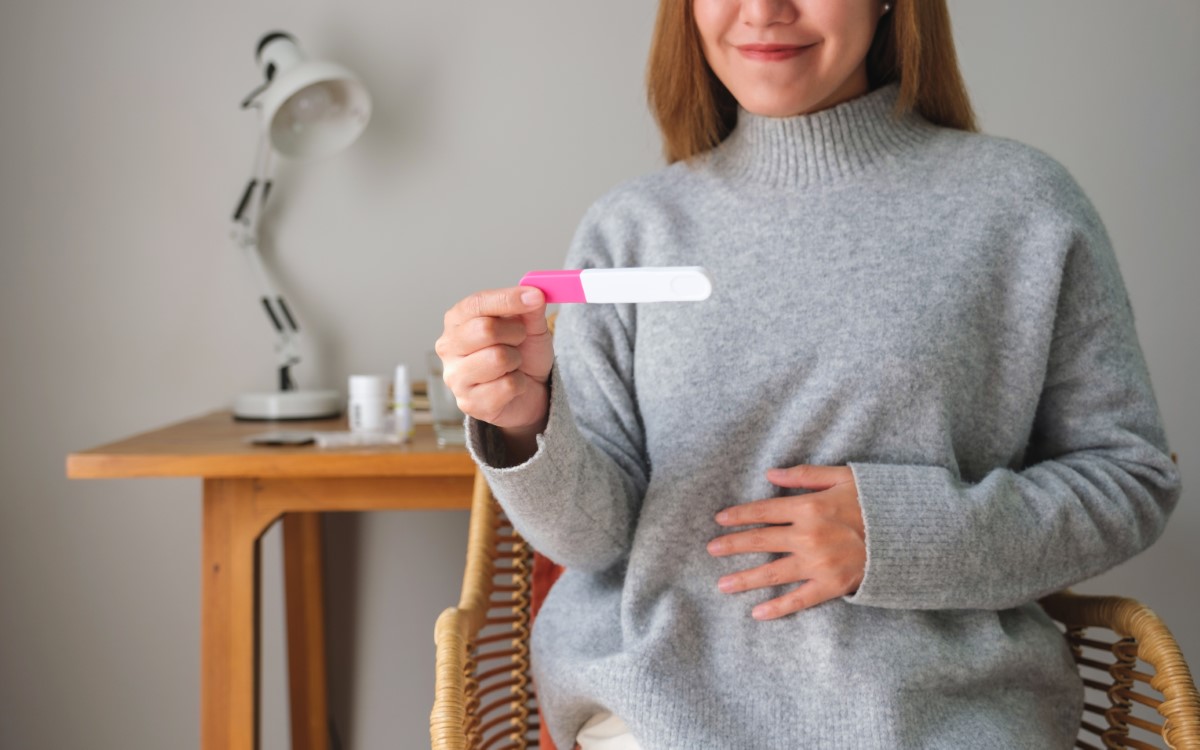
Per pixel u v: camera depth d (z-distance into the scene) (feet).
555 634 3.34
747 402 3.13
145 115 6.09
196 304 6.16
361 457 4.48
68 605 6.21
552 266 6.24
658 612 3.13
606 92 6.19
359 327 6.23
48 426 6.15
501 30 6.16
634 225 3.48
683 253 3.34
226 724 4.73
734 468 3.16
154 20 6.07
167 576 6.23
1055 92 6.15
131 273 6.14
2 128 6.05
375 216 6.20
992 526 2.93
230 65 6.10
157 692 6.26
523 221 6.23
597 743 3.19
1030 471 3.16
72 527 6.19
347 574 6.33
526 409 2.78
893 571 2.88
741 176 3.41
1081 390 3.22
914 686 2.94
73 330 6.13
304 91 5.59
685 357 3.21
